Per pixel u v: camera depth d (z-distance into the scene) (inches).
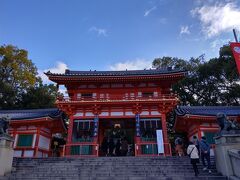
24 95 1715.1
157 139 900.6
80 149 940.6
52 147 1254.9
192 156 520.7
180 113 1060.5
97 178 513.0
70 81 1086.4
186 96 1835.6
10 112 1189.1
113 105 1021.8
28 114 1149.1
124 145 905.5
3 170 549.6
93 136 966.4
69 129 986.1
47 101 1750.7
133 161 647.1
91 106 1019.9
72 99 1044.5
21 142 1042.7
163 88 1117.1
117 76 1047.6
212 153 940.6
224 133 535.2
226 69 1547.7
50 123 1096.8
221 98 1705.2
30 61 1856.5
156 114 1010.1
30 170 588.7
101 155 998.4
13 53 1785.2
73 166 609.6
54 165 623.2
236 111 1071.0
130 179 506.9
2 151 562.3
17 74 1737.2
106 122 1123.9
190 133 1120.2
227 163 503.2
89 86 1117.7
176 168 580.1
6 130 616.4
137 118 994.7
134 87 1105.4
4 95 1612.9
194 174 533.0
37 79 1878.7
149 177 511.2
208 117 973.2
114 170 575.8
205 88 1759.4
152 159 658.8
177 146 867.4
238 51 565.6
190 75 1833.2
